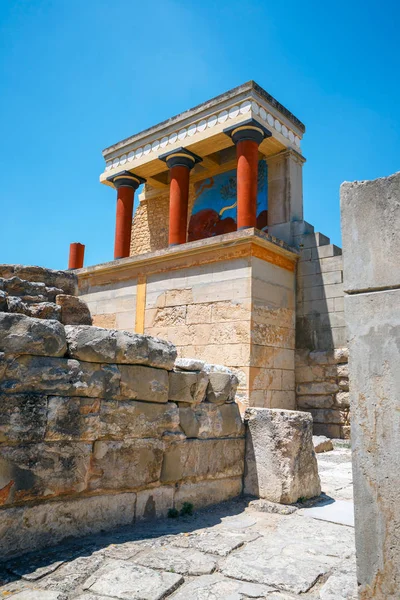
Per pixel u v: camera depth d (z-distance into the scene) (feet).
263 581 9.66
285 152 39.65
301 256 36.22
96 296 41.55
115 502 12.70
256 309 31.55
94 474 12.22
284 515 14.61
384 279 7.98
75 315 17.71
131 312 38.34
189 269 35.17
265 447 16.30
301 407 34.09
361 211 8.45
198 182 48.44
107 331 12.95
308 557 11.08
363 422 7.88
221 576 9.94
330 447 27.99
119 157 46.83
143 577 9.58
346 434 31.86
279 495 15.47
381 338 7.89
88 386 12.21
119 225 45.80
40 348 11.46
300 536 12.61
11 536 10.44
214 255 33.81
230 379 16.71
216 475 15.66
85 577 9.59
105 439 12.57
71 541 11.50
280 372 33.06
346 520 14.06
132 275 39.06
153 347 13.97
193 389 15.29
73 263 48.14
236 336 31.35
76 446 11.87
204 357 32.76
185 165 41.83
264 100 37.99
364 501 7.69
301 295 35.65
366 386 7.93
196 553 11.10
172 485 14.28
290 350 34.50
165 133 43.04
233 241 32.53
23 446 10.86
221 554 11.08
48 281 18.98
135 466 13.16
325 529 13.24
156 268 37.42
